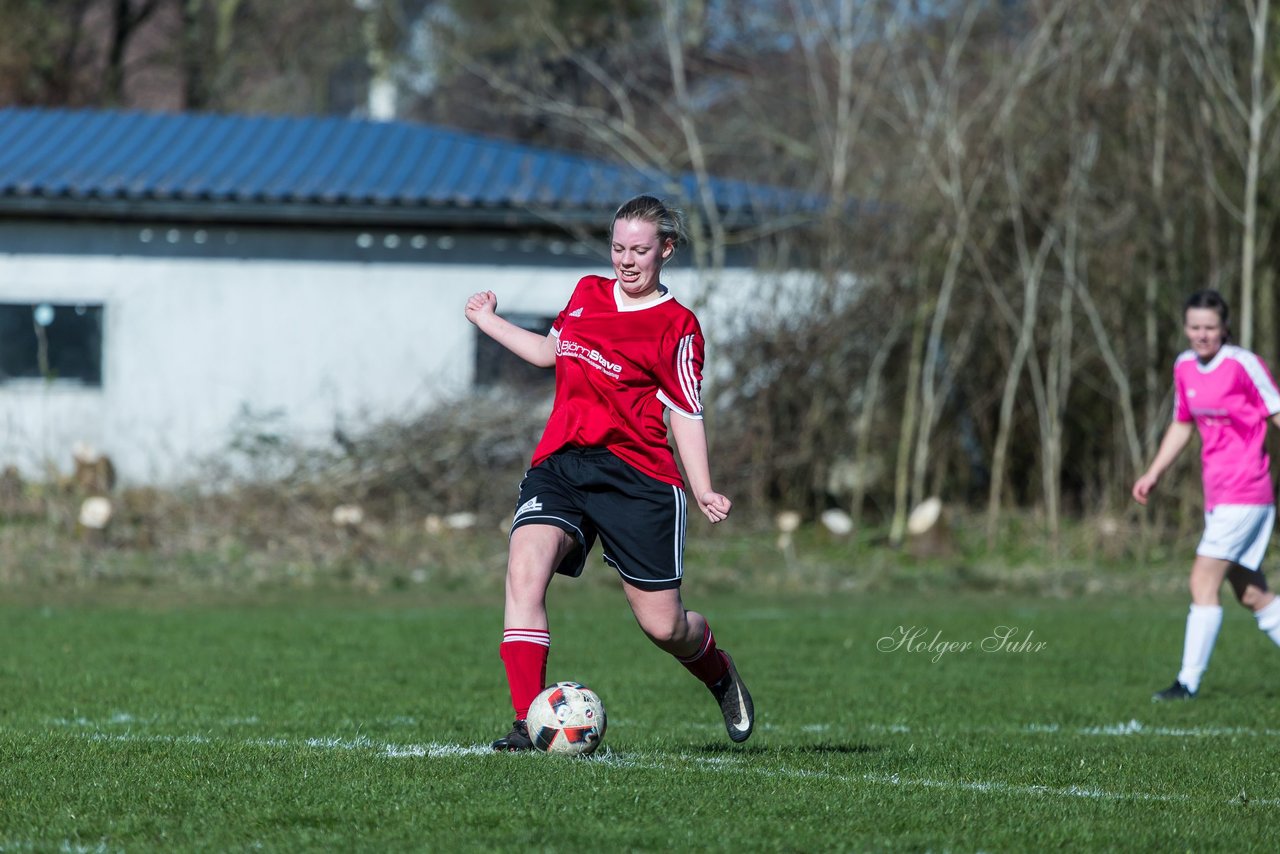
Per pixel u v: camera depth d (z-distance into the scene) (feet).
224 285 242.37
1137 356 225.15
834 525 220.64
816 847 47.34
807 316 223.51
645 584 63.36
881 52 245.24
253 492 208.44
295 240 242.99
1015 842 49.16
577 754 63.62
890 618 156.46
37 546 191.01
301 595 175.52
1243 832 51.85
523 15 339.16
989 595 185.57
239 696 95.81
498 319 67.87
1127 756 71.77
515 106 272.72
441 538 205.57
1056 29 227.81
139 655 118.73
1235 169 223.30
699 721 88.33
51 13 415.03
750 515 223.71
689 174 267.18
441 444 215.72
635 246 62.49
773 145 283.59
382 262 243.40
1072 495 238.68
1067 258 215.10
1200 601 101.40
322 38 443.73
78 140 266.16
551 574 64.03
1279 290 229.04
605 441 63.57
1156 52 223.10
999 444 216.74
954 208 223.10
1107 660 124.36
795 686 106.11
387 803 52.60
